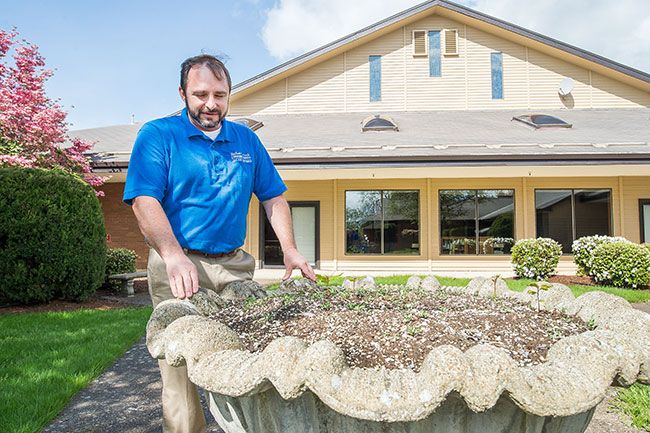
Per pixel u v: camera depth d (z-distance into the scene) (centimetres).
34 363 405
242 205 214
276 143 1111
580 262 1036
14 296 702
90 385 374
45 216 708
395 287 238
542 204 1188
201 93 192
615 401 333
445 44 1511
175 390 210
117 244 1252
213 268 207
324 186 1222
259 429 125
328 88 1523
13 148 862
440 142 1063
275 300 193
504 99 1508
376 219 1213
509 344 132
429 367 99
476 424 111
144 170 183
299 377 101
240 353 117
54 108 951
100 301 802
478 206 1197
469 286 233
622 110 1470
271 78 1491
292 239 226
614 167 968
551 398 98
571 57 1480
